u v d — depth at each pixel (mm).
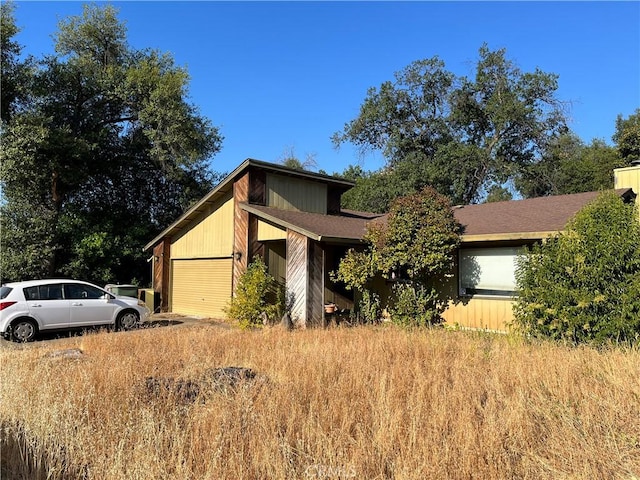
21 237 19859
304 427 4047
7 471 3664
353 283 12148
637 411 4625
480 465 3445
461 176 27781
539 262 8977
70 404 4426
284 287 13867
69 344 9414
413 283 12180
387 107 30656
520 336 8664
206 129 26484
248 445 3812
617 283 7871
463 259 11984
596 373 5883
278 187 15117
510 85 29188
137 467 3336
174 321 15125
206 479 3195
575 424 4367
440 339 8734
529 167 28969
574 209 11469
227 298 15180
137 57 25750
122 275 23031
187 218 16938
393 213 11680
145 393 5016
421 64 30078
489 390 5238
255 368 6523
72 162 21422
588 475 3438
